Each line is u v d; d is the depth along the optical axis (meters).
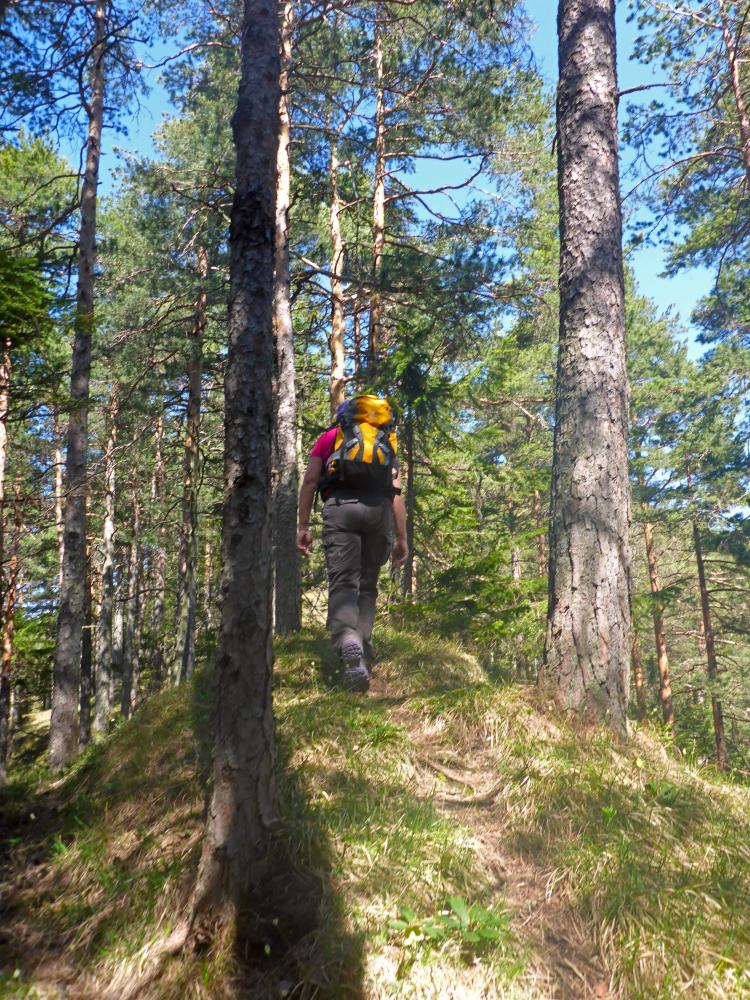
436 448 12.39
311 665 5.23
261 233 3.11
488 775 3.70
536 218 14.29
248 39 3.37
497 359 12.37
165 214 14.75
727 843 3.06
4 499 10.76
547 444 20.06
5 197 13.91
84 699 21.22
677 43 12.30
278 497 9.17
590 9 4.95
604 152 4.75
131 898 2.78
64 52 9.44
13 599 13.02
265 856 2.69
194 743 4.05
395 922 2.45
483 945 2.44
